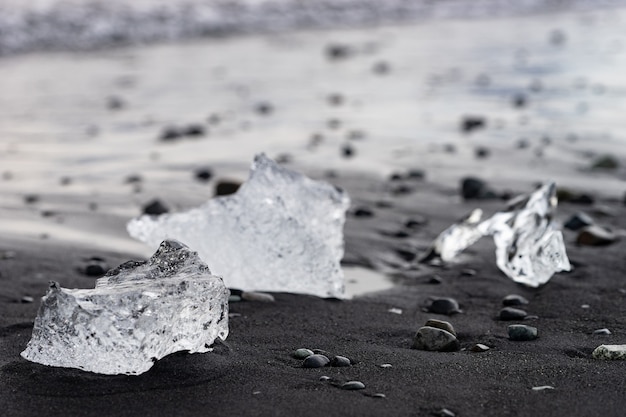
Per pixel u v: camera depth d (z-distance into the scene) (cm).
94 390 275
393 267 461
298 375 294
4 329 344
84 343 285
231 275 398
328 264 397
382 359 313
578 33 1695
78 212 562
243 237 397
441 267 455
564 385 284
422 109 1009
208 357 299
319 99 1094
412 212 573
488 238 504
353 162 730
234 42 1648
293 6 1984
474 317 375
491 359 313
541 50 1477
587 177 677
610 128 869
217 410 263
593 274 433
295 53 1533
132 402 268
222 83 1230
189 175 684
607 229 517
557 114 952
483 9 2141
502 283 427
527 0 2253
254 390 279
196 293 296
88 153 784
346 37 1731
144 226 402
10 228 519
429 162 734
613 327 357
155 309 285
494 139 827
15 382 280
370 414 260
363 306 388
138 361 282
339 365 304
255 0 1967
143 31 1650
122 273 308
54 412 262
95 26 1612
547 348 329
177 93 1148
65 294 289
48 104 1055
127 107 1045
